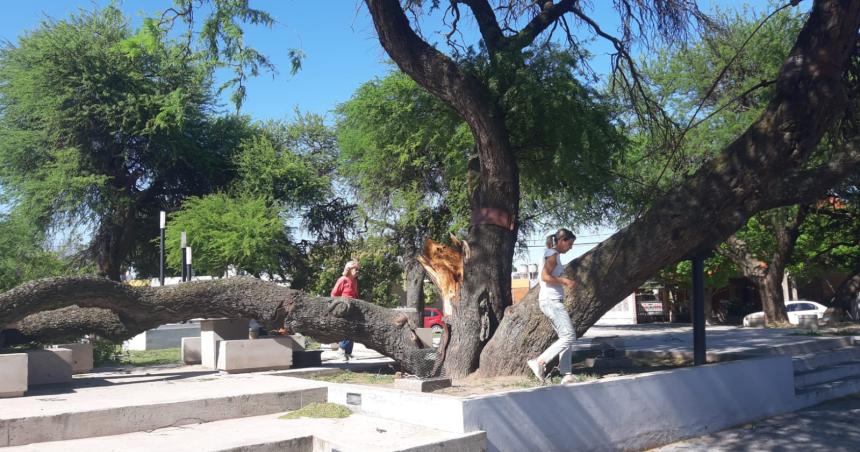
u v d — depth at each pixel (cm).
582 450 720
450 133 1373
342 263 3553
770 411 970
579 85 1160
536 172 1227
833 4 870
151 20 1110
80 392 795
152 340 1883
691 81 2188
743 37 2066
